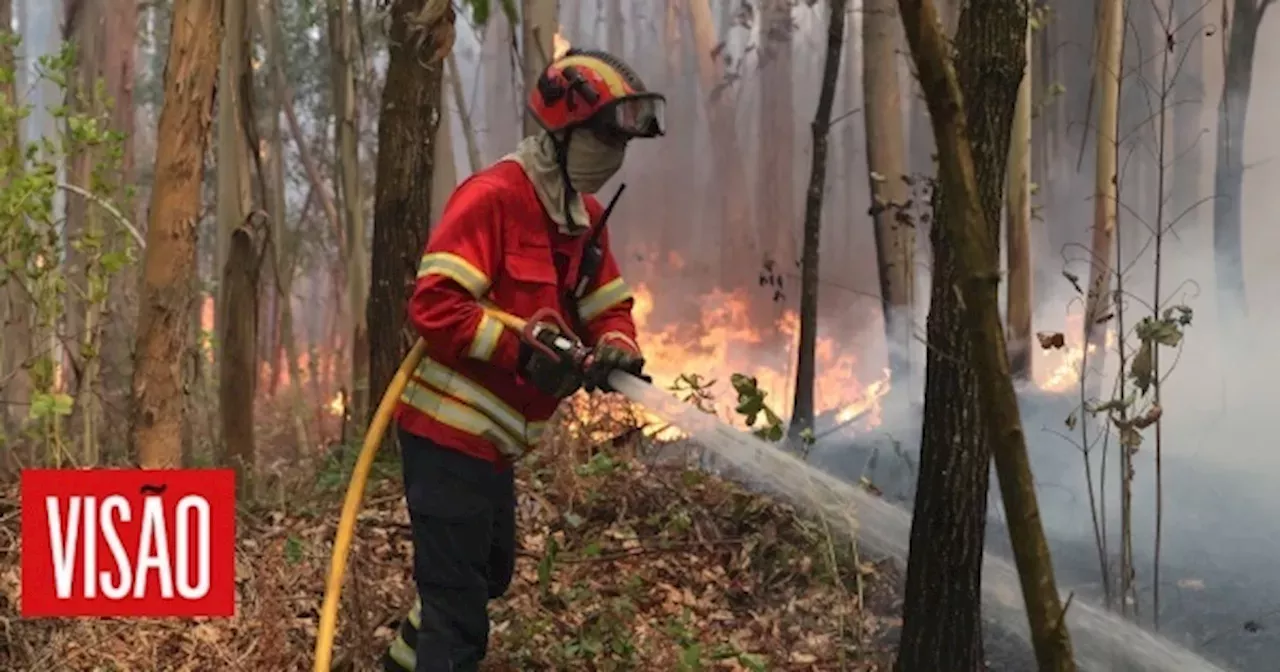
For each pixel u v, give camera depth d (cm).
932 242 332
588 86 300
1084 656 223
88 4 976
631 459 556
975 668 336
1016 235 866
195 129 462
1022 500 167
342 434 700
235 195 552
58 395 385
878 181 781
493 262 304
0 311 589
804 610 433
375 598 402
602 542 480
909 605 342
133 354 472
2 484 484
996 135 316
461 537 316
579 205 318
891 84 880
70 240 543
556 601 421
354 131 785
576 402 610
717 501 512
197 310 745
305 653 377
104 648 367
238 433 542
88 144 472
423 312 298
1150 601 471
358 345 756
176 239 464
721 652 390
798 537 479
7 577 393
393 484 540
